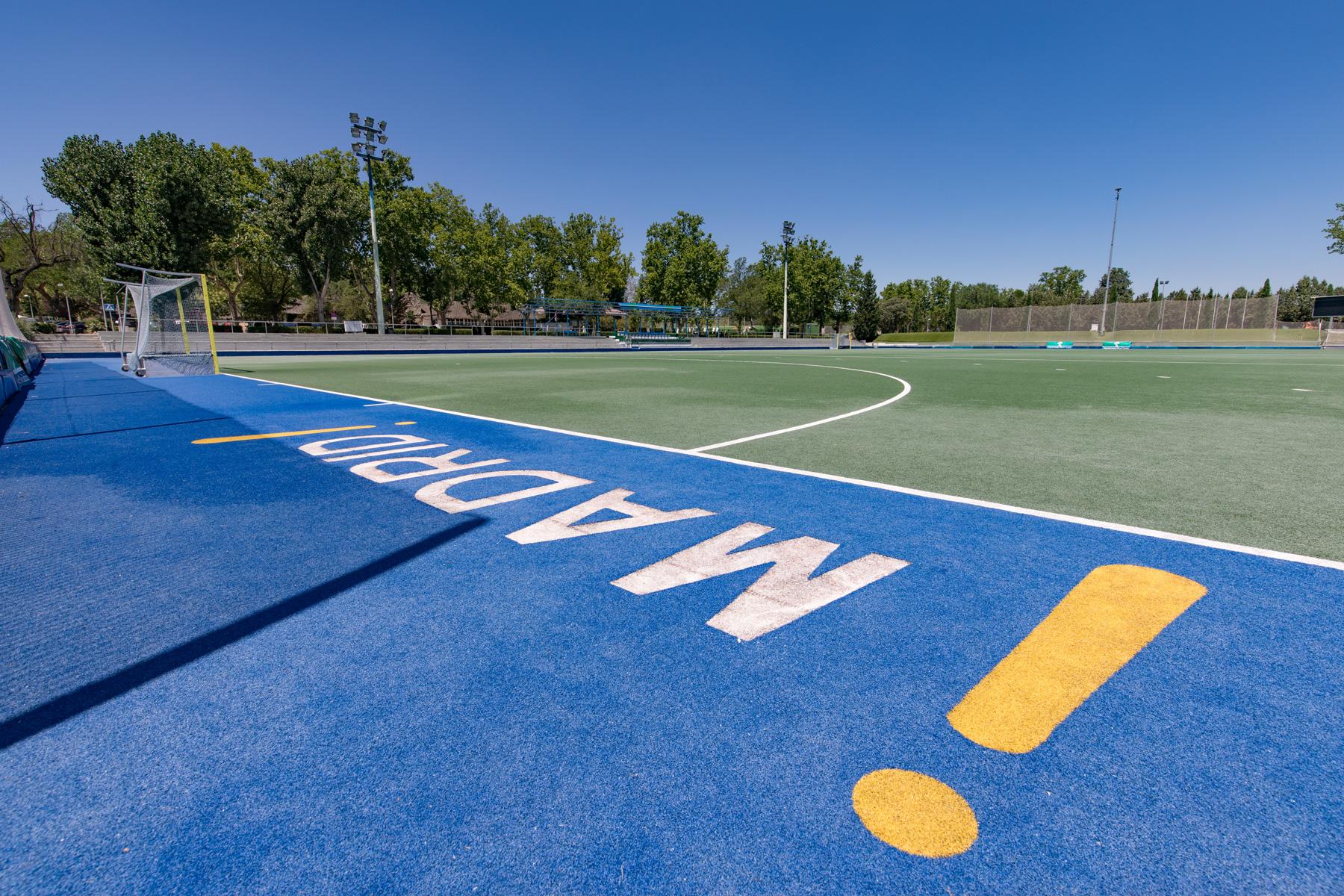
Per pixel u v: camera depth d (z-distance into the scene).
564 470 5.18
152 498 4.34
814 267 66.38
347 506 4.13
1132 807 1.53
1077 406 9.70
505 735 1.80
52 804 1.57
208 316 17.36
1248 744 1.75
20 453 5.94
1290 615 2.53
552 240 66.25
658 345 47.25
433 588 2.83
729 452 6.00
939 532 3.59
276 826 1.49
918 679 2.08
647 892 1.31
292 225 38.25
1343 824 1.47
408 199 44.44
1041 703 1.94
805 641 2.33
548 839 1.45
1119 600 2.67
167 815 1.53
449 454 5.88
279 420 8.23
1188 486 4.65
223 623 2.51
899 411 9.07
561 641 2.33
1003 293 104.75
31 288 59.25
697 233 57.75
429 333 44.97
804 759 1.70
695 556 3.21
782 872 1.36
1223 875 1.35
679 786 1.61
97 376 16.66
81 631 2.45
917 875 1.35
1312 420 8.16
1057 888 1.32
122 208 33.16
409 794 1.59
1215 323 49.31
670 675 2.10
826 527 3.67
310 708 1.94
